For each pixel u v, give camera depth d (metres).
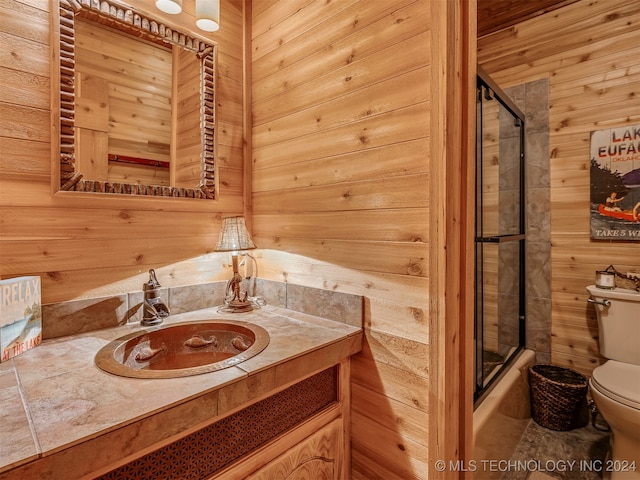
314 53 1.34
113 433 0.60
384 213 1.12
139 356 1.05
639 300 1.71
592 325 1.97
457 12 0.99
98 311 1.15
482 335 1.57
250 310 1.42
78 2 1.10
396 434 1.10
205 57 1.45
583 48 1.98
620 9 1.87
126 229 1.23
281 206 1.49
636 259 1.84
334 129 1.27
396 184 1.09
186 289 1.39
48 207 1.06
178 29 1.35
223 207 1.53
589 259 1.98
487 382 1.60
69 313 1.09
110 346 0.99
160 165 1.32
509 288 2.10
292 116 1.43
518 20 2.19
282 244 1.49
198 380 0.79
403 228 1.07
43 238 1.05
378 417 1.15
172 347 1.17
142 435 0.65
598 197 1.94
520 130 2.14
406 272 1.07
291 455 1.00
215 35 1.49
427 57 1.01
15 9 0.99
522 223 2.15
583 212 1.99
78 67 1.11
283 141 1.47
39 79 1.04
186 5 1.39
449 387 1.00
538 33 2.13
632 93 1.83
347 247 1.23
